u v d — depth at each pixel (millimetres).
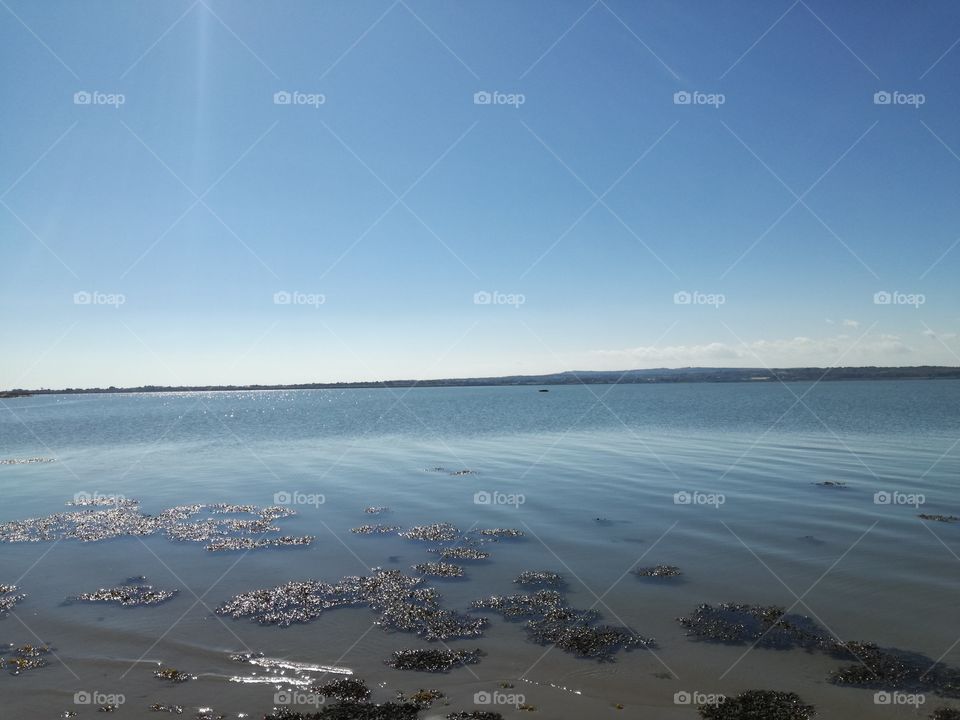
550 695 9383
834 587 13688
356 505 23000
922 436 43844
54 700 9305
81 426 72750
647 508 21750
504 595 13508
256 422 75500
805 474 28375
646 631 11578
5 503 24594
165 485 28109
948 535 17859
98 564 16078
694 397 129750
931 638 11109
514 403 120375
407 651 10883
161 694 9484
